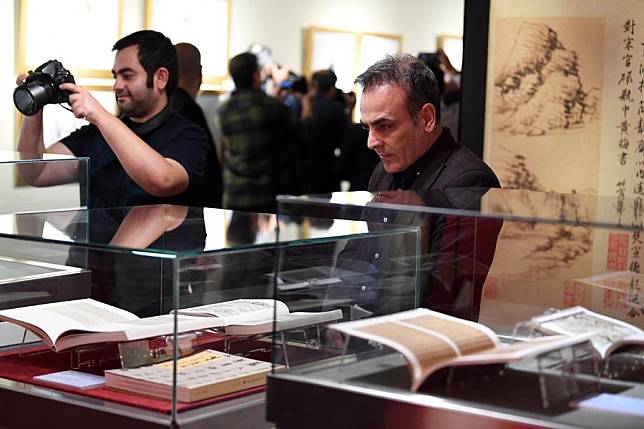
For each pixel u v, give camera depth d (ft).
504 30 13.21
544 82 13.00
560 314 5.45
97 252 6.68
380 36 22.63
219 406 6.08
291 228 5.86
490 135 13.41
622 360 5.32
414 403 5.05
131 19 17.15
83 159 9.14
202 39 18.88
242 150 19.94
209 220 7.30
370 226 6.02
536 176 13.15
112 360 6.79
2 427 6.52
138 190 11.73
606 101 12.63
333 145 21.58
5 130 15.25
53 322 6.67
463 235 5.75
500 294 5.66
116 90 11.97
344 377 5.38
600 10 12.59
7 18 15.20
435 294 5.87
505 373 5.15
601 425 4.73
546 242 5.52
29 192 8.77
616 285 5.38
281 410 5.53
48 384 6.47
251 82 20.03
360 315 6.04
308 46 21.21
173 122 12.11
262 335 6.72
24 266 6.91
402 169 9.13
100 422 6.04
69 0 16.03
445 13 23.67
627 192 12.57
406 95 8.92
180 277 5.98
